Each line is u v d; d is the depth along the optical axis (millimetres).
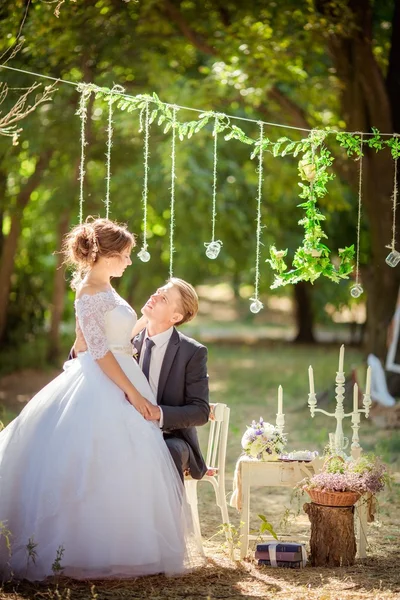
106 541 4777
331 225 18156
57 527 4789
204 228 18359
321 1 10312
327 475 5281
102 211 14859
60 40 10664
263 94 11695
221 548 5695
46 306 19094
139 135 13852
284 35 11023
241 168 17438
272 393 14586
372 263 12500
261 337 26938
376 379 11656
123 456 4875
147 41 11750
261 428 5559
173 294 5395
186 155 13945
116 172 14742
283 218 19969
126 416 4973
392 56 11344
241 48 11219
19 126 12234
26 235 18688
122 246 5160
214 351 22766
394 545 5836
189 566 5094
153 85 12539
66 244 5359
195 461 5430
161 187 15055
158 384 5402
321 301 24359
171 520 4977
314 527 5379
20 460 4988
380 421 10945
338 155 11633
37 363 16688
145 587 4754
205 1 10984
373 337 12406
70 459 4844
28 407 5125
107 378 5059
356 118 11242
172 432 5480
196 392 5355
